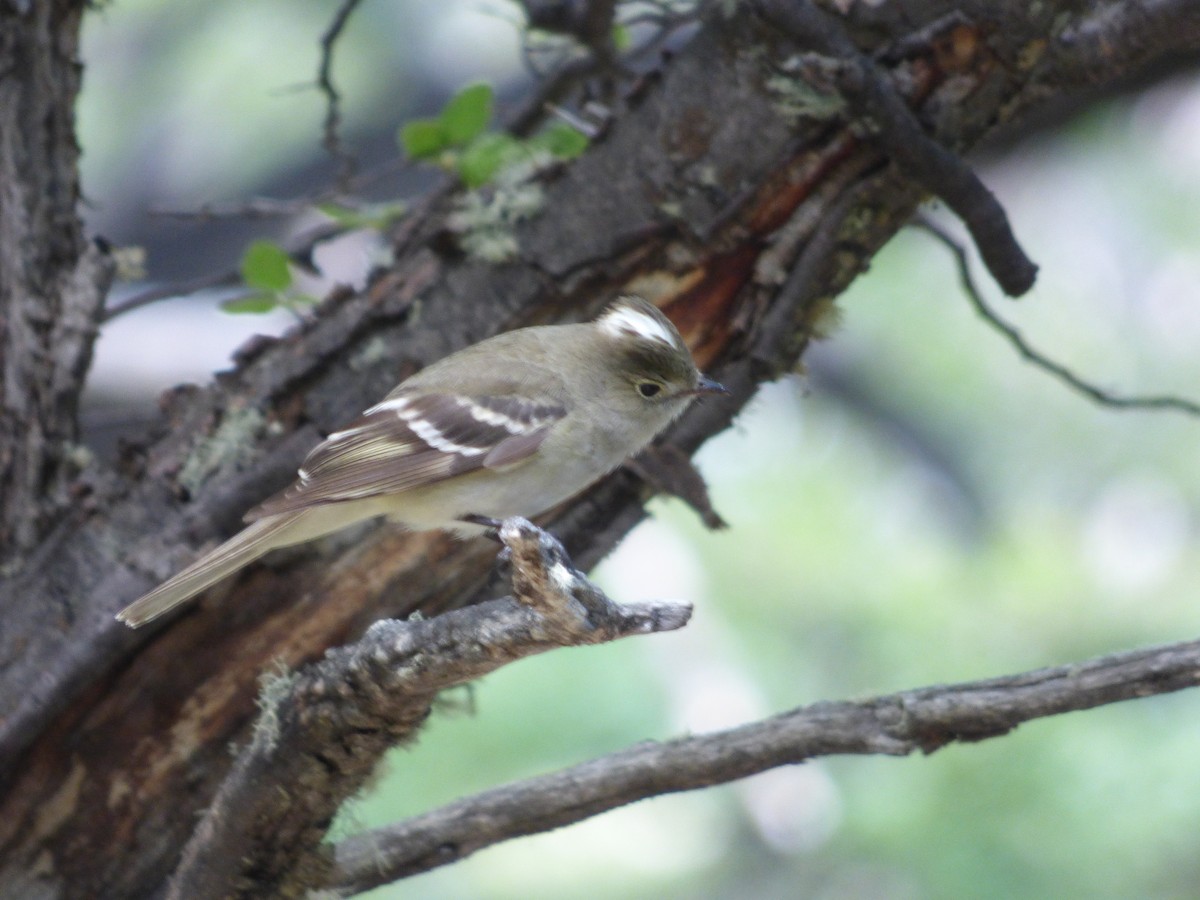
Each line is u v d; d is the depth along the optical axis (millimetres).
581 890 14305
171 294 9086
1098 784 11641
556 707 14570
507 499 7539
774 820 14273
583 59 9352
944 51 6832
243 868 6352
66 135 7711
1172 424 18875
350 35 19703
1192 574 16234
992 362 19609
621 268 7250
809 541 18172
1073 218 19297
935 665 15055
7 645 6949
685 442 7641
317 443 7266
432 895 14133
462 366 7570
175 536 7129
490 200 7332
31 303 7473
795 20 6660
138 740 6961
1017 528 18000
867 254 7312
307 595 7145
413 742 6633
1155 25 6613
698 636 16812
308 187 19500
